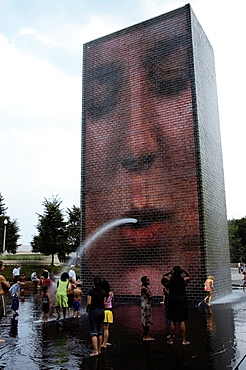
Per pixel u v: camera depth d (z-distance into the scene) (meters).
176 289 8.30
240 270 45.06
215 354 7.16
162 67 18.41
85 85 20.78
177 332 9.33
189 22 18.11
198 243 15.91
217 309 13.57
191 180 16.58
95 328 7.41
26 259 38.34
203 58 19.55
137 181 18.00
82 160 19.94
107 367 6.41
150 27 19.25
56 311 12.93
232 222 75.62
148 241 17.12
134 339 8.59
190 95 17.34
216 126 20.64
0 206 49.28
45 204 37.72
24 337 9.09
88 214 19.14
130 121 18.81
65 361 6.84
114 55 20.14
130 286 17.12
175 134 17.38
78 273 33.75
